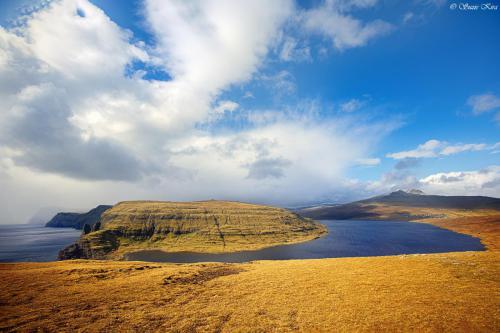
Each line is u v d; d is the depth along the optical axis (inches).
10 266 2066.9
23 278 1581.0
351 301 1245.1
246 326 1041.5
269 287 1521.9
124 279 1684.3
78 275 1705.2
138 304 1251.2
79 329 994.1
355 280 1556.3
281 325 1046.4
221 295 1406.3
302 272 1845.5
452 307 1119.6
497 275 1476.4
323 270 1871.3
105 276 1750.7
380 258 2201.0
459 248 6584.6
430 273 1585.9
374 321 1040.2
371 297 1277.1
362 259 2249.0
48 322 1035.3
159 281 1616.6
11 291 1344.7
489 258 1823.3
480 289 1296.8
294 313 1156.5
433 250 6461.6
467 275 1509.6
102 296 1330.0
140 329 1010.1
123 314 1136.2
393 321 1031.0
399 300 1220.5
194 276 1813.5
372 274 1659.7
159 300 1307.8
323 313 1139.3
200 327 1034.1
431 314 1068.5
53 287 1445.6
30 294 1317.7
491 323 983.6
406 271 1667.1
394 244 7849.4
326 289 1435.8
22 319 1049.5
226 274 1915.6
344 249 7485.2
